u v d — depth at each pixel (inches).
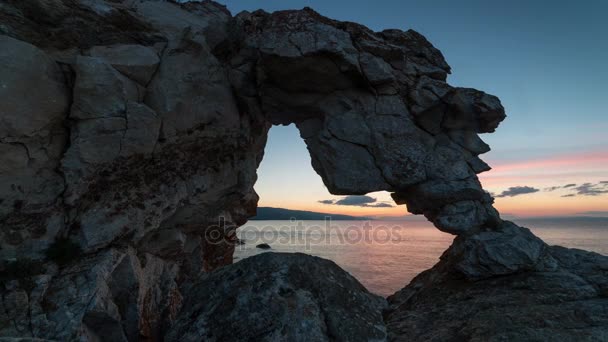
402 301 688.4
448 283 678.5
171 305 742.5
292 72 729.0
